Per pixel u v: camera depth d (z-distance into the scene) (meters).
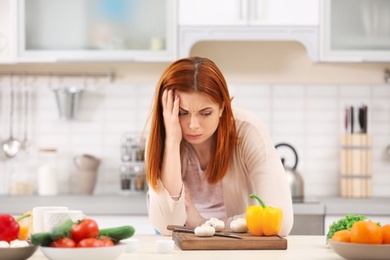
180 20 5.14
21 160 5.50
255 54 5.44
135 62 5.29
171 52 5.14
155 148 3.05
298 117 5.48
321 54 5.12
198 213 3.31
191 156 3.26
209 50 5.42
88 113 5.51
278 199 3.02
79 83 5.48
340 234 2.42
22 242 2.35
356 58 5.14
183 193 3.06
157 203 3.05
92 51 5.17
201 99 2.90
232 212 3.32
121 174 5.29
